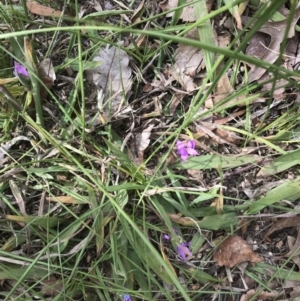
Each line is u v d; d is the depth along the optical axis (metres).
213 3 0.26
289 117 0.24
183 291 0.14
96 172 0.23
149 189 0.23
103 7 0.26
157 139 0.25
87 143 0.24
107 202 0.22
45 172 0.24
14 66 0.24
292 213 0.23
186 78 0.25
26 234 0.23
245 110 0.25
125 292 0.22
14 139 0.24
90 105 0.25
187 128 0.25
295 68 0.25
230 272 0.24
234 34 0.26
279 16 0.25
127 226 0.23
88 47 0.26
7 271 0.22
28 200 0.24
